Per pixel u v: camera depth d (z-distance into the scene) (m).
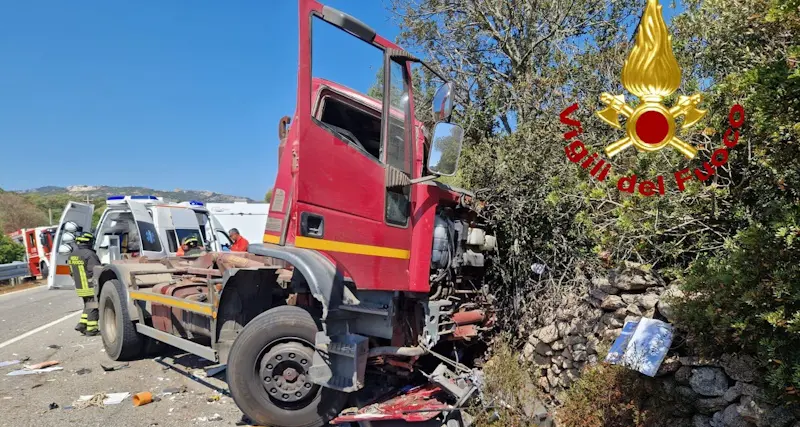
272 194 3.94
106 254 9.61
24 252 22.73
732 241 3.02
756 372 2.64
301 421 3.90
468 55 8.45
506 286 5.62
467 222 5.13
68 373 5.75
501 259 5.67
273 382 3.90
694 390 2.91
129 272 6.15
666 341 3.02
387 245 4.11
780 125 2.47
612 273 3.91
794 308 2.40
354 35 3.88
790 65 2.61
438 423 3.74
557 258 5.16
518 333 5.38
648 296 3.52
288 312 3.97
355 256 3.86
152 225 9.73
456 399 3.96
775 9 2.52
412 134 4.34
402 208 4.29
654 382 3.16
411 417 3.70
